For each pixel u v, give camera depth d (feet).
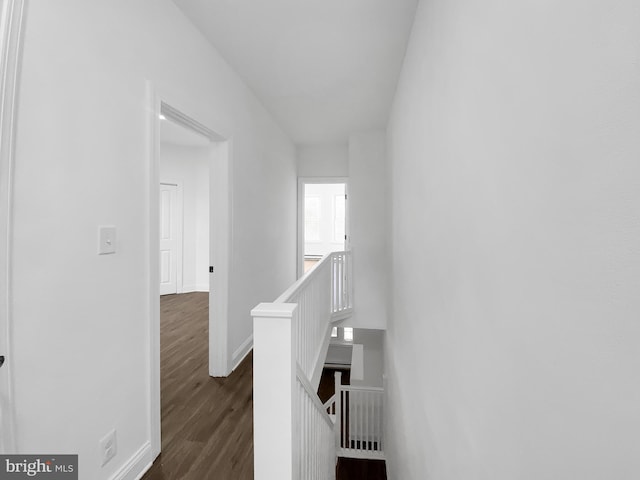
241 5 6.36
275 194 13.42
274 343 3.74
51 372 3.74
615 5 1.33
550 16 1.80
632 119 1.26
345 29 7.23
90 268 4.28
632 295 1.28
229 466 5.35
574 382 1.63
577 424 1.60
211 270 8.49
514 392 2.28
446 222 4.17
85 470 4.16
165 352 10.16
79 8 4.11
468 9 3.22
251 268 10.43
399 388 9.14
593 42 1.47
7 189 3.27
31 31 3.51
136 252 5.10
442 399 4.35
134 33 5.10
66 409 3.92
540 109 1.91
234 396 7.46
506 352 2.41
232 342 8.79
